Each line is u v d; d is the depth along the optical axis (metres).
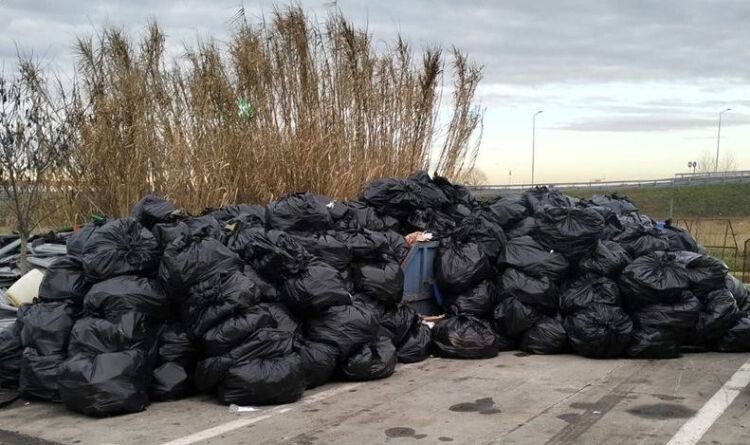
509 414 5.04
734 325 7.21
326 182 9.98
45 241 8.23
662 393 5.61
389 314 6.86
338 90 10.56
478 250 7.67
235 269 5.65
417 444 4.40
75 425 4.84
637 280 6.95
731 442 4.39
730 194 35.91
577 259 7.45
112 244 5.61
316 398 5.53
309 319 6.03
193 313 5.43
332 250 6.71
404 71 11.53
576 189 38.25
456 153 12.19
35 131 8.10
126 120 8.96
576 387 5.82
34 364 5.38
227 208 7.76
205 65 9.59
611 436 4.52
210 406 5.30
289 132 9.98
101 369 4.98
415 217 8.48
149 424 4.85
